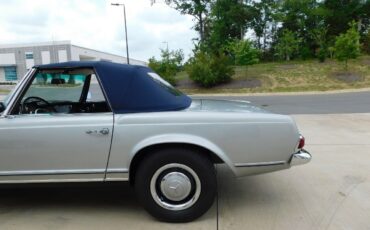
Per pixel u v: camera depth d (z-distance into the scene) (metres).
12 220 3.39
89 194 4.05
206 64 26.02
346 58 25.41
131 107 3.18
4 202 3.85
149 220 3.33
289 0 38.06
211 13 41.84
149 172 3.17
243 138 3.12
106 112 3.20
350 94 18.91
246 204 3.66
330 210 3.47
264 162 3.17
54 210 3.62
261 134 3.13
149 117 3.12
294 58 36.09
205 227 3.14
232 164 3.15
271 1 41.88
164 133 3.10
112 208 3.64
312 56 35.28
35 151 3.17
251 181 4.39
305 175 4.58
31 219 3.41
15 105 3.23
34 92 3.58
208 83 25.77
